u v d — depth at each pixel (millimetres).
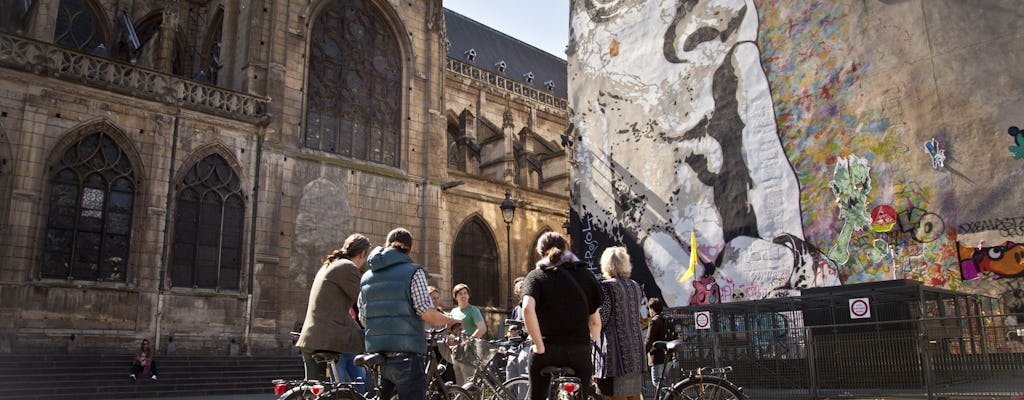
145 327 26656
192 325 27859
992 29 16953
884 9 18922
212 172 29844
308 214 32656
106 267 26375
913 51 18219
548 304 6730
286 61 33531
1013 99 16375
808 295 17188
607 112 25828
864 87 19000
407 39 39219
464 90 52531
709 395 8188
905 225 17609
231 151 30562
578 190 26250
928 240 17172
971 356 12469
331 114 35188
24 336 24031
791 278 19547
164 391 23391
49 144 25766
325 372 8914
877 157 18422
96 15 36938
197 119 29688
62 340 24734
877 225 18125
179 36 38781
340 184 34312
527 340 10070
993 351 12211
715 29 22906
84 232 26078
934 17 17969
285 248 31484
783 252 19875
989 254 16062
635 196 24234
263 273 30328
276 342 30031
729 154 21734
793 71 20625
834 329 17328
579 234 25875
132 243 27062
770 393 15203
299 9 34656
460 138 46125
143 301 26828
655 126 24078
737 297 20703
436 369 8227
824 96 19781
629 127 24938
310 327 8008
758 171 20875
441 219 38344
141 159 27859
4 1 30062
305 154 33219
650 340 12695
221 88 30672
